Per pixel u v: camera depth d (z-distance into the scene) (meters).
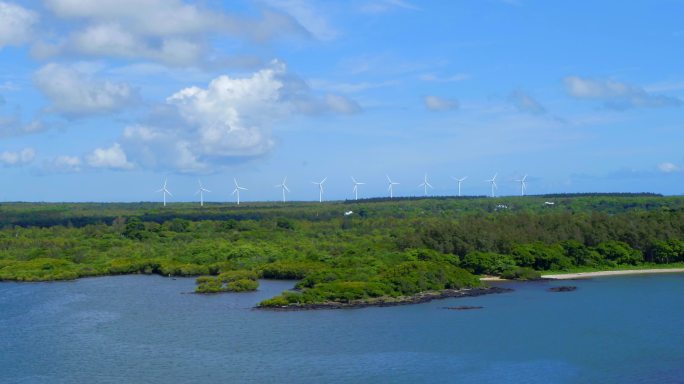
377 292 181.00
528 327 147.00
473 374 113.62
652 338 136.62
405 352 127.25
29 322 158.38
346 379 111.38
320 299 176.25
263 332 144.12
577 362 120.12
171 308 173.50
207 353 127.81
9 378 114.06
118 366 120.19
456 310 166.62
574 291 196.12
